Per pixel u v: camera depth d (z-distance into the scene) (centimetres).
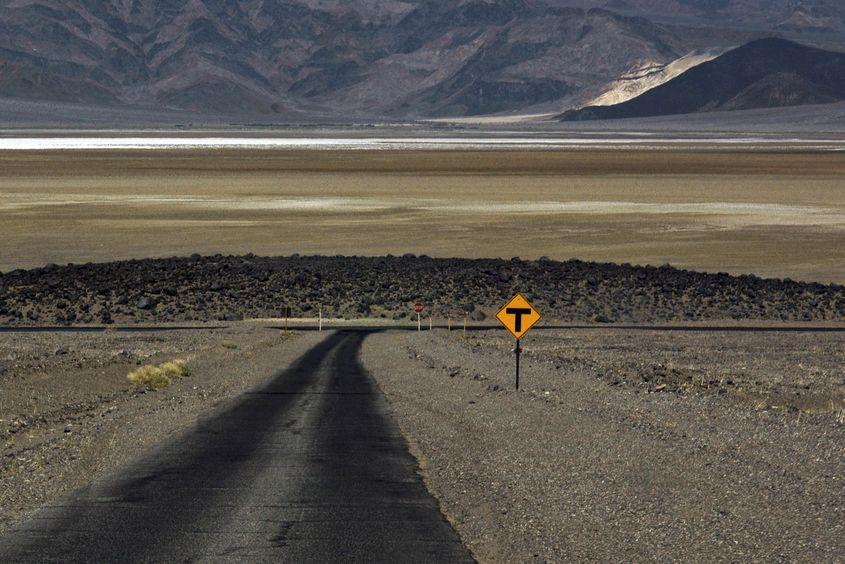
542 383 4803
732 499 2305
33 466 2812
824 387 5278
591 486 2423
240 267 12669
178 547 1956
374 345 7588
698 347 7662
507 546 1966
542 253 14375
